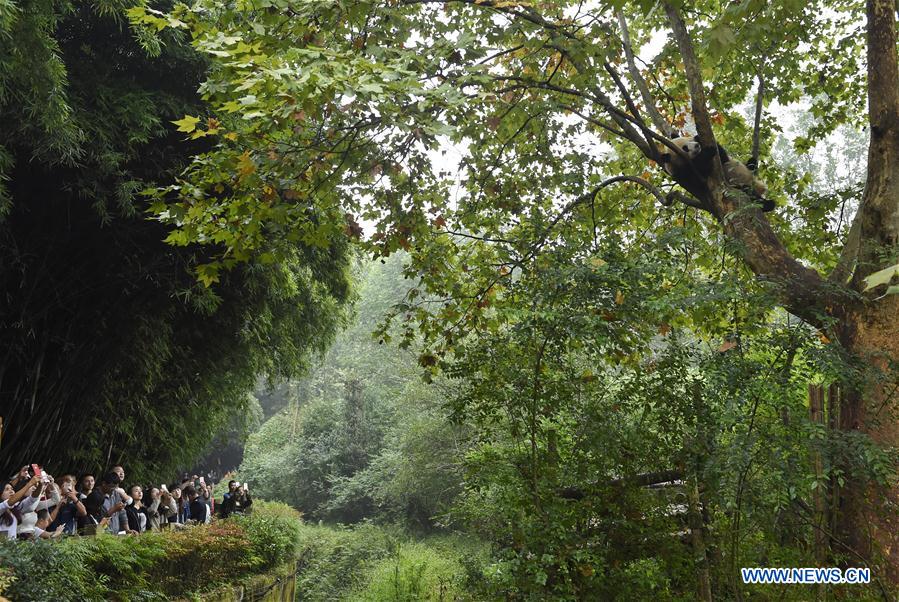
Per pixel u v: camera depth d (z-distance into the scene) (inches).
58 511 347.6
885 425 221.0
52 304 390.0
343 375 1541.6
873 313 225.9
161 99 364.2
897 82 232.1
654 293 213.5
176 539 416.5
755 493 190.1
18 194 367.6
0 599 196.2
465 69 230.5
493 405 249.3
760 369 186.9
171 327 478.0
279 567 601.6
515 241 304.3
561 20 273.9
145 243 413.1
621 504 223.0
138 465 522.6
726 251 230.8
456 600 386.9
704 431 211.3
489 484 231.5
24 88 295.1
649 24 347.3
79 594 277.6
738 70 324.5
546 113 303.0
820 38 343.0
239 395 627.5
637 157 383.2
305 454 1429.6
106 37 366.3
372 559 922.1
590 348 224.4
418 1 250.5
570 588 204.5
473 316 316.5
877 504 211.5
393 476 1152.2
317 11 226.2
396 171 267.0
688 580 219.3
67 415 428.1
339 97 220.7
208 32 205.2
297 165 243.8
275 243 284.5
